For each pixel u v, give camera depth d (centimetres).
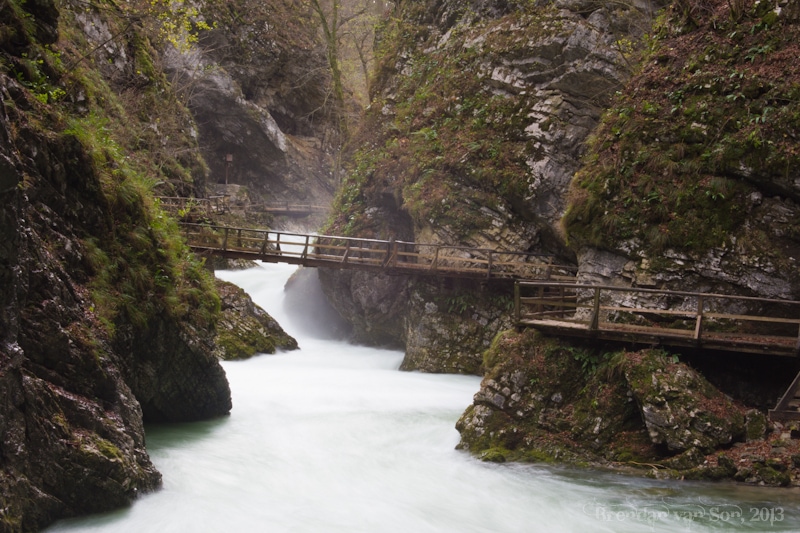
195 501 906
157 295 1155
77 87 1379
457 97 2248
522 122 2041
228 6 4425
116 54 2564
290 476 1032
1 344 725
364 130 2617
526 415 1162
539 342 1215
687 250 1284
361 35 4009
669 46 1458
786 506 920
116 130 2084
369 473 1066
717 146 1288
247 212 4141
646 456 1070
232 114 4300
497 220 2016
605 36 1983
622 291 1205
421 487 1012
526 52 2080
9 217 720
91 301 981
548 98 2012
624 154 1387
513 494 985
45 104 1066
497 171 2003
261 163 4591
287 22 4738
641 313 1298
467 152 2086
